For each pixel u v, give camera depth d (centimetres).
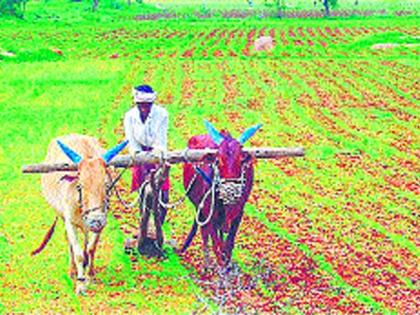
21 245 1683
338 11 11725
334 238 1748
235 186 1399
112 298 1404
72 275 1509
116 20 10250
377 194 2109
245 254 1633
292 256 1627
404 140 2781
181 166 2400
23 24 8719
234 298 1400
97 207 1347
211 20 10150
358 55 5622
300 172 2338
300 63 5081
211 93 3822
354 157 2531
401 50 5875
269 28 8662
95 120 3138
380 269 1562
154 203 1550
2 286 1464
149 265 1581
